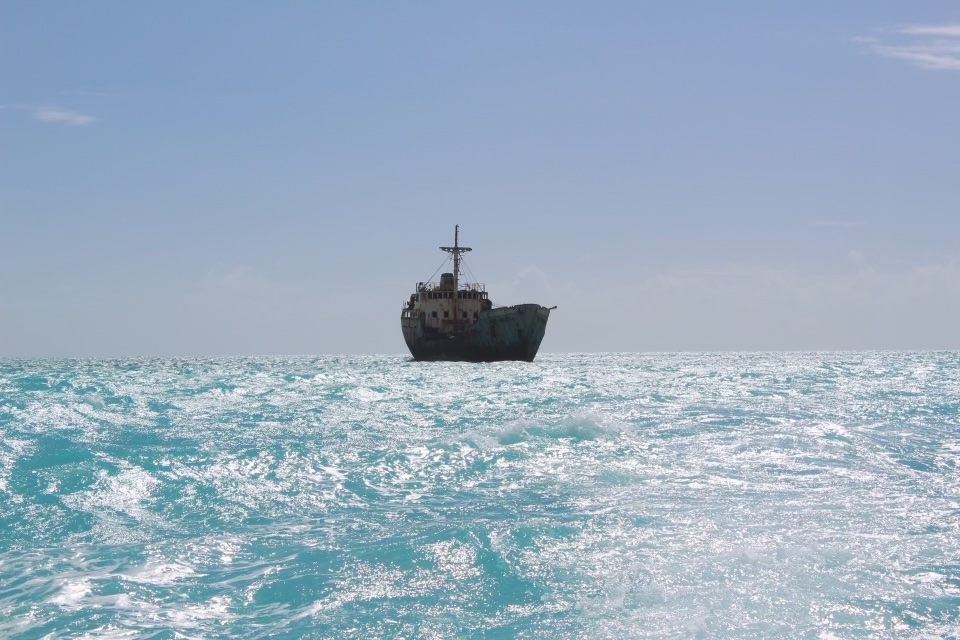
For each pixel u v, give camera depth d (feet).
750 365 370.12
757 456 82.12
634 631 38.50
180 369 350.02
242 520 59.26
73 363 539.29
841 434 95.40
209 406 136.15
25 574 46.16
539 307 373.20
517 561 48.47
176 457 76.79
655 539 52.80
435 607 41.78
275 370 326.24
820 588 43.70
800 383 200.54
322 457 80.89
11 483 66.33
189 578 46.14
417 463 79.56
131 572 46.96
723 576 45.60
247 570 47.62
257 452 81.41
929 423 109.09
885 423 108.06
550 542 52.08
